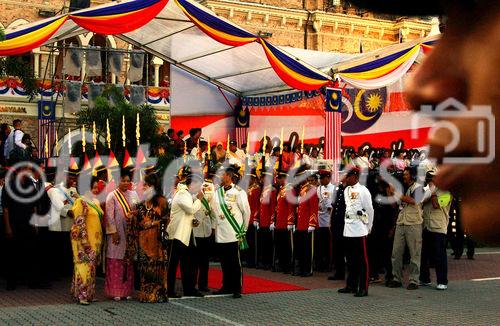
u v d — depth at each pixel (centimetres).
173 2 1491
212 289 1178
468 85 58
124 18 1377
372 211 1117
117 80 2455
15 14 2339
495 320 894
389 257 1266
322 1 2764
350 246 1116
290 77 1532
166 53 1914
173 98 1989
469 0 58
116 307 967
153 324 842
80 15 1354
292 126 1911
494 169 58
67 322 850
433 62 60
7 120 2184
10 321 855
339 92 1585
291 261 1430
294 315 919
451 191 60
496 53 57
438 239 1183
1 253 1218
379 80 1598
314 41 2764
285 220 1426
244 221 1096
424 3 60
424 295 1116
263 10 2658
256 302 1029
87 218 998
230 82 2008
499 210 58
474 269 1498
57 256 1288
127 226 1038
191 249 1077
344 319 891
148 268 1009
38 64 2300
